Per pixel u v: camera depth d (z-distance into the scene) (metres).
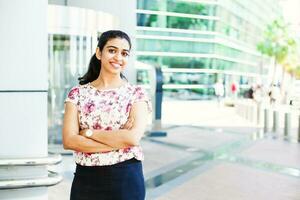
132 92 2.25
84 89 2.27
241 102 22.98
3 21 2.02
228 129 14.48
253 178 7.05
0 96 2.04
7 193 2.08
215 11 41.41
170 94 39.25
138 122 2.20
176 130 14.15
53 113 9.40
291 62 58.09
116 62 2.23
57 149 8.78
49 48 9.14
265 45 57.50
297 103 17.69
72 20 9.05
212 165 8.13
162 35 38.34
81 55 9.17
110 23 9.56
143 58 37.91
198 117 19.55
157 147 10.33
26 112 2.09
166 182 6.69
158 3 37.56
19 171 2.09
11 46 2.04
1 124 2.05
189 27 39.72
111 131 2.14
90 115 2.20
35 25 2.07
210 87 41.25
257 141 11.54
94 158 2.16
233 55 49.19
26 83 2.07
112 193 2.17
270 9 72.88
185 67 40.03
